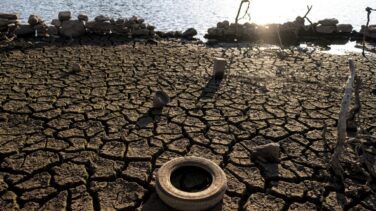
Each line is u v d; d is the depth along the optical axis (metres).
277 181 4.64
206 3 30.91
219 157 5.16
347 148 5.42
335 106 7.19
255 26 14.84
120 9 25.22
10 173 4.59
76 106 6.75
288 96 7.69
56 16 21.11
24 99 7.00
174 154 5.20
